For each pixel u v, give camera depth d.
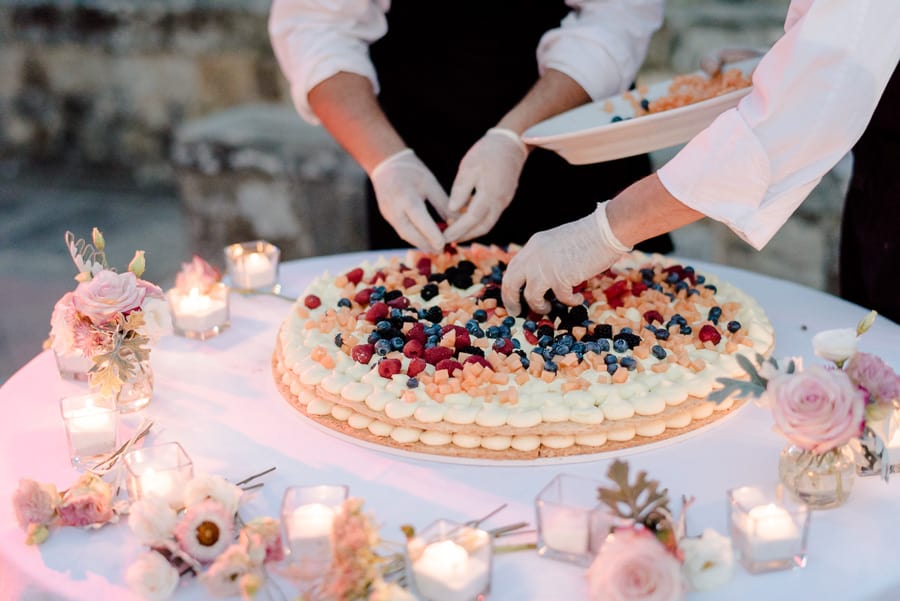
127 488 1.40
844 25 1.42
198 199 4.26
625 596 1.12
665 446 1.53
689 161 1.54
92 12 5.11
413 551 1.19
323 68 2.17
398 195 2.00
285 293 2.13
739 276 2.18
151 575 1.20
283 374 1.73
